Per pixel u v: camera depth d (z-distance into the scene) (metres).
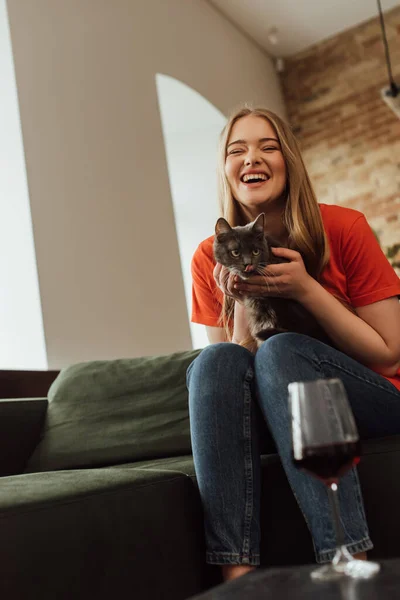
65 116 3.72
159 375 2.17
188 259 6.02
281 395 1.35
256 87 6.12
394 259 5.96
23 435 2.13
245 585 0.81
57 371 3.12
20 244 3.34
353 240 1.67
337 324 1.53
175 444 2.04
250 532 1.34
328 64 6.39
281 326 1.75
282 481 1.47
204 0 5.55
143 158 4.25
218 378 1.41
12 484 1.38
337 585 0.76
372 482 1.41
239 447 1.38
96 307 3.59
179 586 1.38
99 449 2.06
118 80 4.23
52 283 3.35
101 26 4.20
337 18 6.11
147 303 3.96
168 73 4.79
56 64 3.75
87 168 3.78
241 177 1.89
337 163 6.30
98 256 3.69
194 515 1.49
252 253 1.72
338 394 0.90
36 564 1.13
